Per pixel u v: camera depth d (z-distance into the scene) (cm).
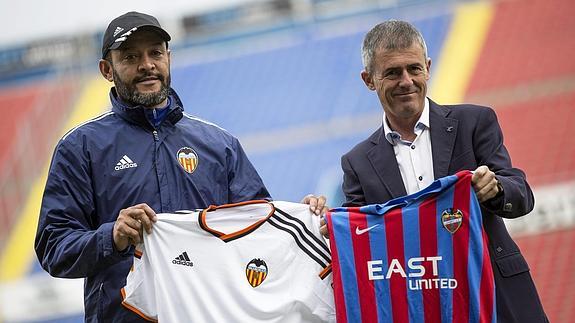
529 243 2894
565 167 3142
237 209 888
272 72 4147
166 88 929
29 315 3234
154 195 908
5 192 3797
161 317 854
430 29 4075
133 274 859
